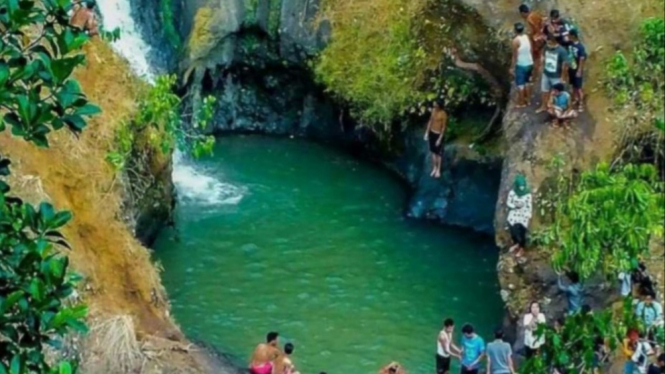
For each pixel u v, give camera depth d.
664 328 18.69
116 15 25.92
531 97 23.45
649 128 23.05
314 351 21.36
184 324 21.70
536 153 22.70
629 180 20.75
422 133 25.91
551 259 21.17
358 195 26.00
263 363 19.33
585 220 19.84
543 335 15.99
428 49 25.55
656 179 22.03
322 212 25.34
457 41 24.98
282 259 23.70
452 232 24.84
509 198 21.98
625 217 19.66
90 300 18.14
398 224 25.06
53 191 19.14
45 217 8.44
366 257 24.02
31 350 8.31
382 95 26.11
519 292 21.59
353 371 20.97
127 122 21.44
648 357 18.66
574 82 23.09
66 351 16.64
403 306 22.66
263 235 24.36
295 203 25.58
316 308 22.44
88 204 19.72
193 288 22.66
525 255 21.92
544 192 22.34
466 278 23.52
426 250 24.31
